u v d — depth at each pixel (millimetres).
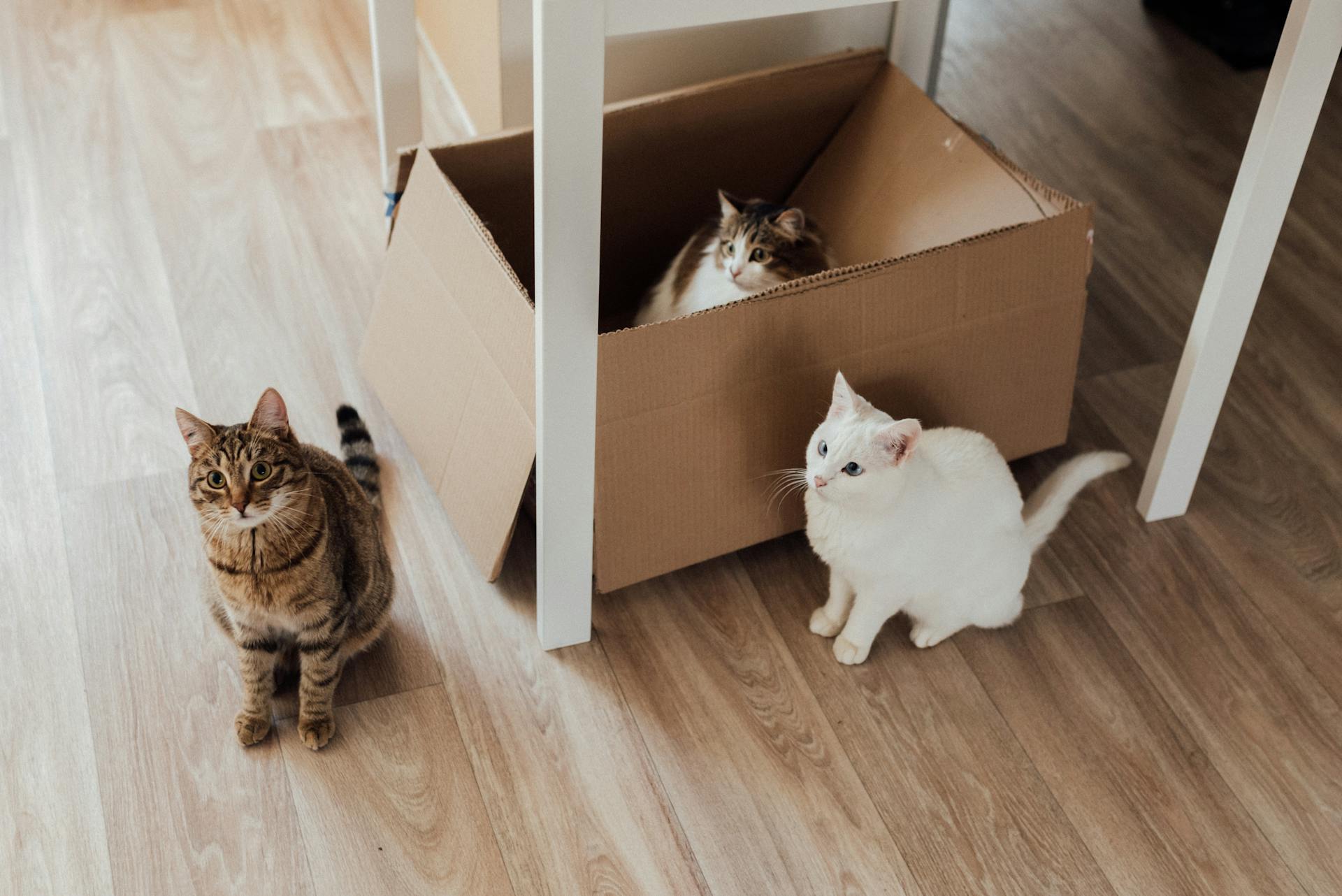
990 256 1409
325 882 1247
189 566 1530
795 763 1380
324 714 1352
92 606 1479
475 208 1654
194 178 2115
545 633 1457
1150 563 1612
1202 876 1293
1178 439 1567
